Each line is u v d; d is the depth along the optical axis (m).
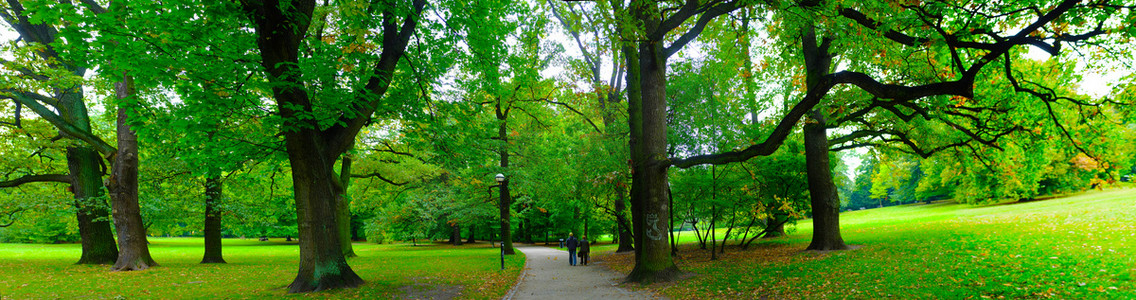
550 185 22.44
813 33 14.88
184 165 17.14
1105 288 6.70
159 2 8.77
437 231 39.50
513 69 14.43
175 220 23.09
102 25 8.32
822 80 8.52
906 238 15.20
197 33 8.67
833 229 14.73
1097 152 9.82
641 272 11.81
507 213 24.83
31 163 17.28
